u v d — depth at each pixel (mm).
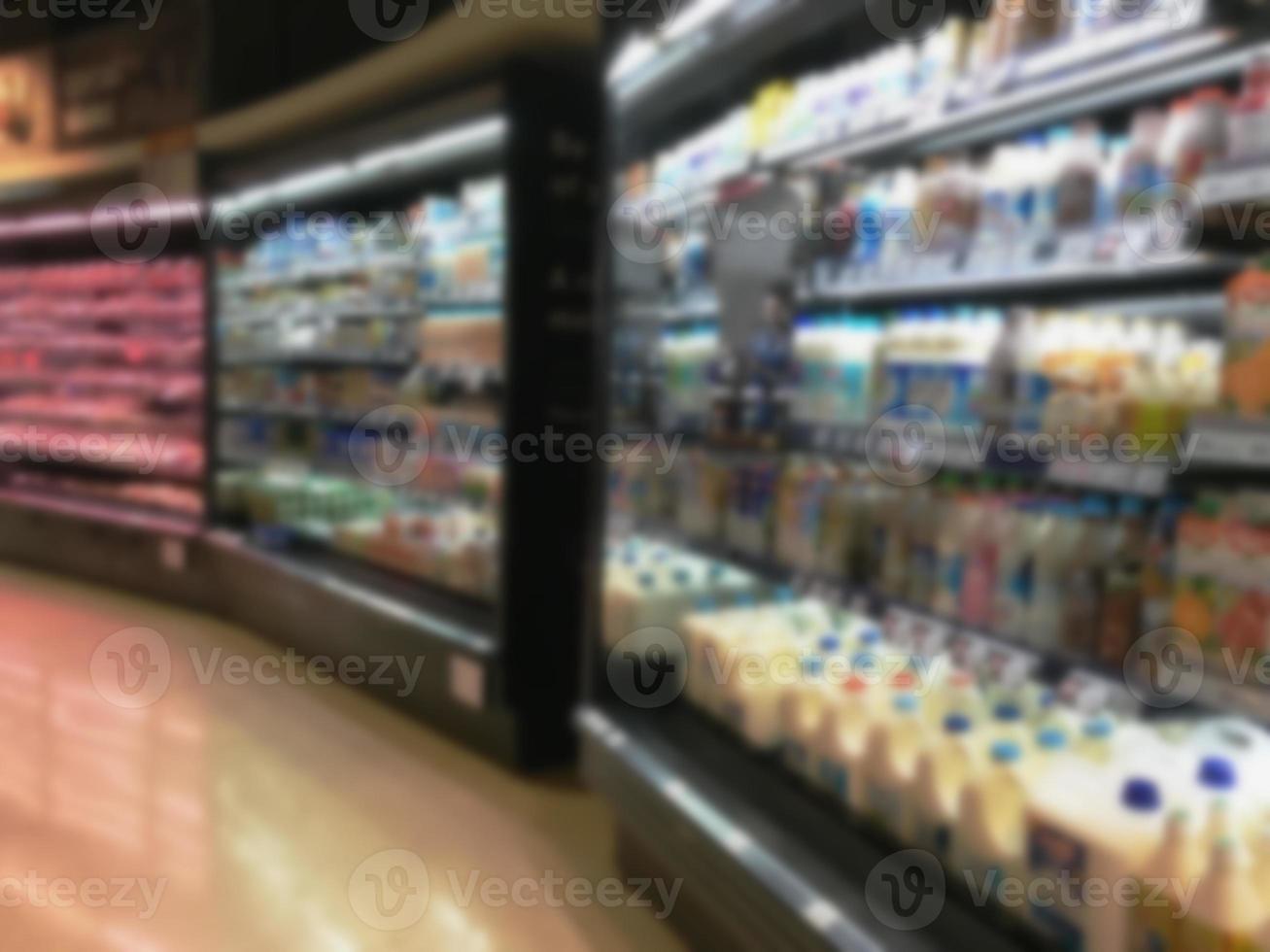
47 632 4480
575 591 3162
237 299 4867
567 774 3115
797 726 2156
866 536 2186
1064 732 1721
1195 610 1339
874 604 2031
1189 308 1976
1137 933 1380
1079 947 1450
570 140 3066
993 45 1813
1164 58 1500
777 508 2393
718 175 2490
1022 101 1701
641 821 2209
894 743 1862
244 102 4270
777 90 2346
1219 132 1527
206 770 3049
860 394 2240
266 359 4895
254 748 3227
